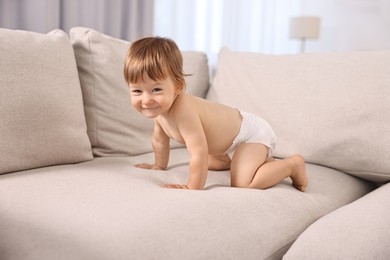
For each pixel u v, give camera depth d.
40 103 1.19
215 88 1.80
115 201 0.93
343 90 1.47
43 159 1.22
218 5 3.35
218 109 1.24
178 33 3.12
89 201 0.92
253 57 1.77
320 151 1.45
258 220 0.97
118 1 2.48
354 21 3.61
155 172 1.24
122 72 1.50
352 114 1.42
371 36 3.55
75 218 0.84
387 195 1.07
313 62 1.59
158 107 1.06
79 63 1.46
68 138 1.27
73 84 1.33
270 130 1.29
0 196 0.96
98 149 1.46
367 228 0.90
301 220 1.07
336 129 1.43
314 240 0.89
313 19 3.27
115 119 1.47
